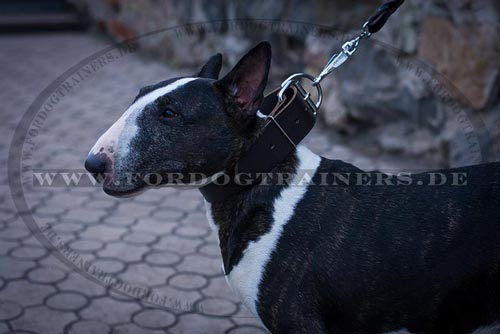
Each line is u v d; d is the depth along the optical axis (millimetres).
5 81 7281
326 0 5484
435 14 4551
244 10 6531
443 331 2227
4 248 3836
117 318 3178
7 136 5707
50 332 3037
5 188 4707
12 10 10148
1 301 3277
